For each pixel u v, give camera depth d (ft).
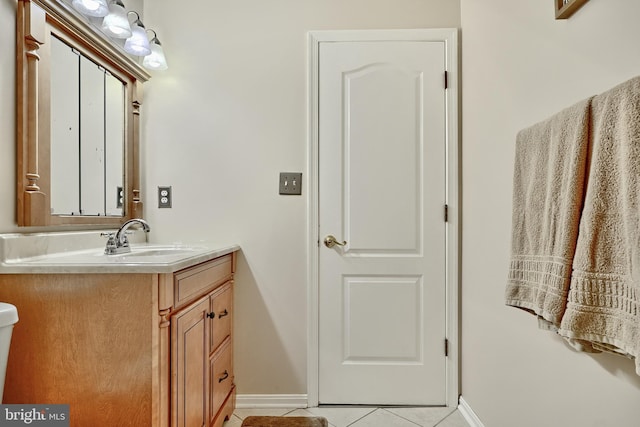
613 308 2.37
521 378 4.20
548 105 3.66
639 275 2.14
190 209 6.33
